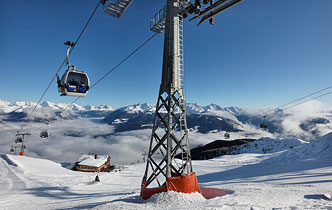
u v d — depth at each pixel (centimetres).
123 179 3325
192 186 779
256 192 801
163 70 941
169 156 797
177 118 856
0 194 1766
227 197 702
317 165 2038
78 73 1226
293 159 3206
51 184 2381
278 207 515
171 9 923
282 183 1165
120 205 727
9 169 3478
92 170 7519
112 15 971
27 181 2530
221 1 735
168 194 721
